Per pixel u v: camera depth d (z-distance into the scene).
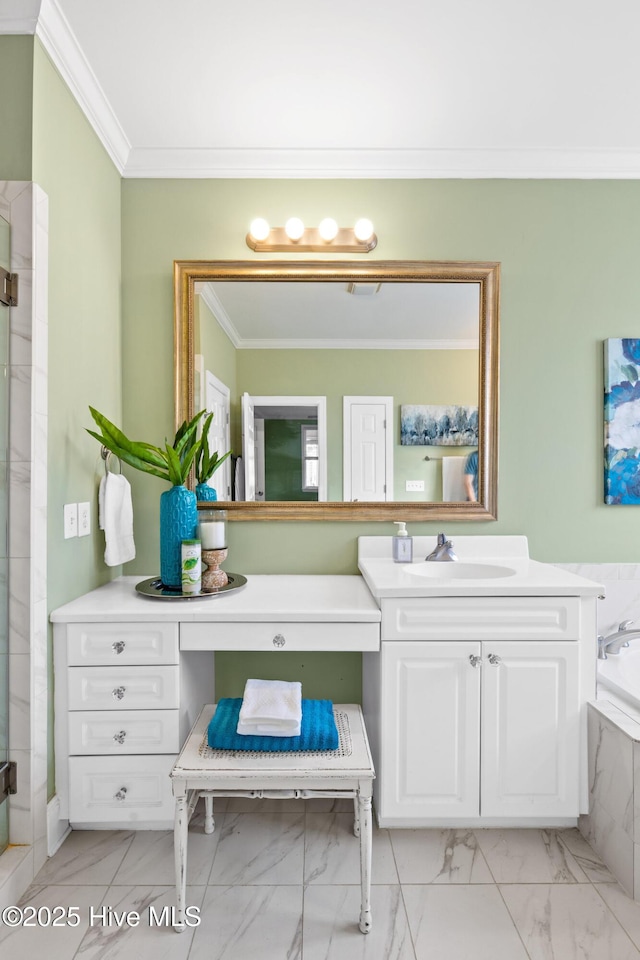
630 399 2.34
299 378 2.32
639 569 2.37
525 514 2.37
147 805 1.78
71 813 1.77
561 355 2.36
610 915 1.51
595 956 1.38
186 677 1.86
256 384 2.32
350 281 2.31
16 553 1.62
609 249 2.37
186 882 1.62
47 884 1.61
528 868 1.69
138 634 1.77
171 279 2.32
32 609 1.63
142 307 2.32
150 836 1.83
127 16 1.62
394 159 2.30
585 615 1.82
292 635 1.79
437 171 2.32
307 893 1.58
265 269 2.29
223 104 2.00
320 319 2.32
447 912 1.52
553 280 2.36
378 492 2.33
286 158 2.29
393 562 2.23
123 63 1.80
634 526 2.39
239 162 2.30
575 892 1.60
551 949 1.40
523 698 1.81
